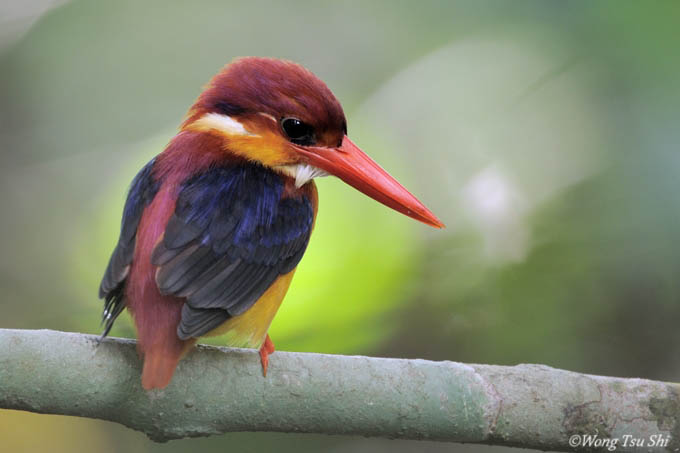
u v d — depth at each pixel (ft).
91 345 20.59
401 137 35.70
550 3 33.63
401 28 38.93
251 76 23.40
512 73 34.78
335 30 41.52
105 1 45.68
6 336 20.31
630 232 31.30
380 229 31.14
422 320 32.37
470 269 32.73
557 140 33.35
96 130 44.24
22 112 45.34
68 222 43.11
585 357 33.27
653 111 30.14
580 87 32.96
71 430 38.22
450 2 36.86
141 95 44.45
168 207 21.36
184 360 20.90
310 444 36.65
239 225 21.66
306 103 23.34
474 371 21.67
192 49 44.39
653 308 32.65
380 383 21.20
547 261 32.73
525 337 32.89
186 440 36.63
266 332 21.83
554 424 21.43
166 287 19.90
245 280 21.34
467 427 21.33
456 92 35.42
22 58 45.93
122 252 20.97
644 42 30.35
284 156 23.49
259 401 20.92
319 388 21.03
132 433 37.93
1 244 42.16
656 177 30.19
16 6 46.34
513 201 33.50
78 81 45.24
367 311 30.17
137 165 37.70
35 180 44.16
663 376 33.04
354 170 23.97
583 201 32.68
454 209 33.86
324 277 30.14
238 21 43.78
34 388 20.20
